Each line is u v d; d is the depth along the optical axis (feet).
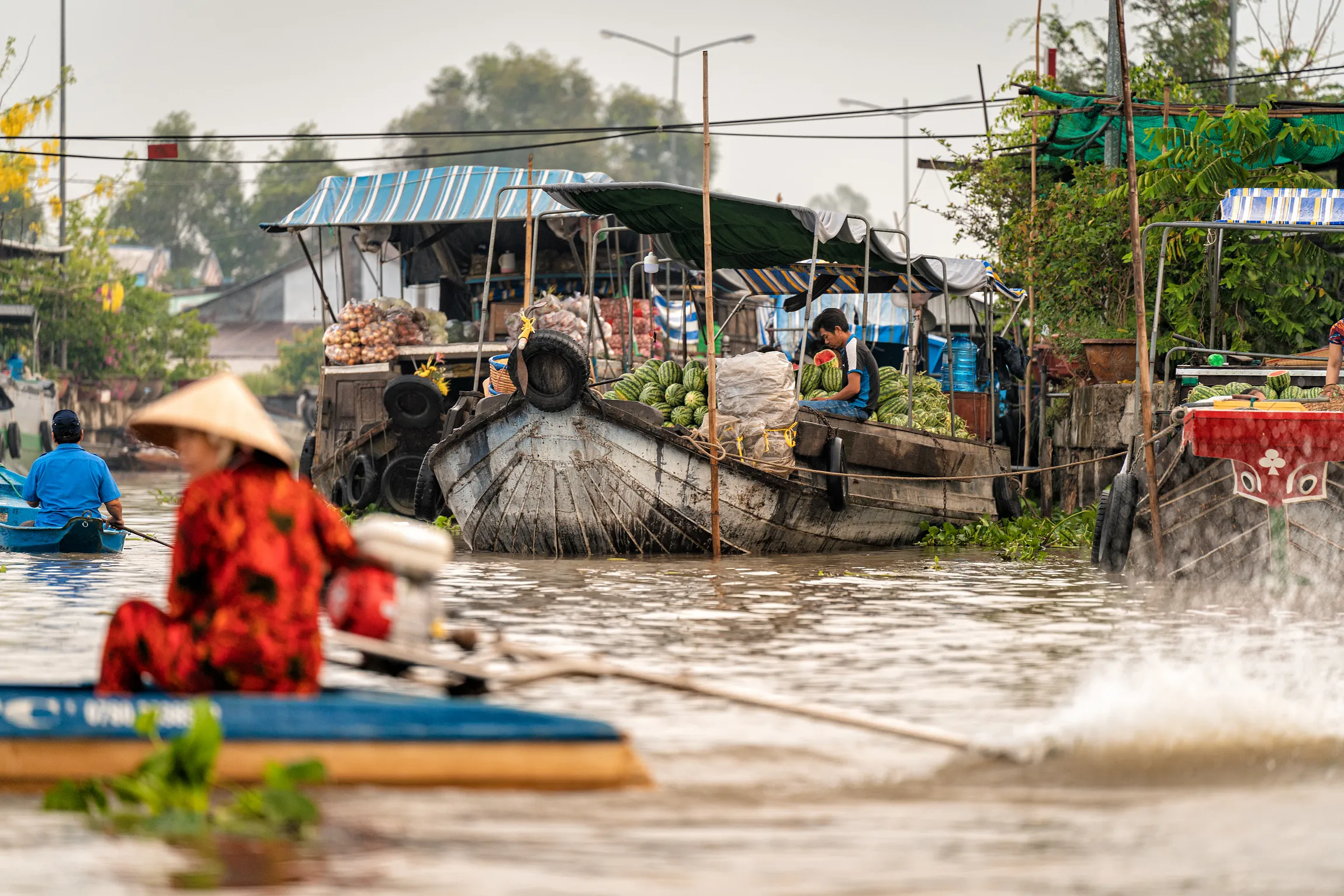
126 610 64.03
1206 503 142.31
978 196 279.08
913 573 153.17
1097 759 67.41
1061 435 233.76
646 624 111.34
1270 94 328.08
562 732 61.36
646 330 237.45
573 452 165.07
